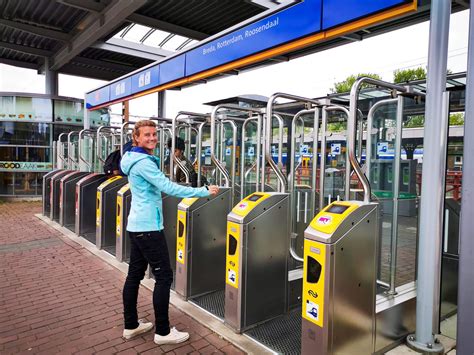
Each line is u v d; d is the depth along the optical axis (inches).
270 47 150.7
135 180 110.8
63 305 142.7
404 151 129.4
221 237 157.6
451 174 139.1
